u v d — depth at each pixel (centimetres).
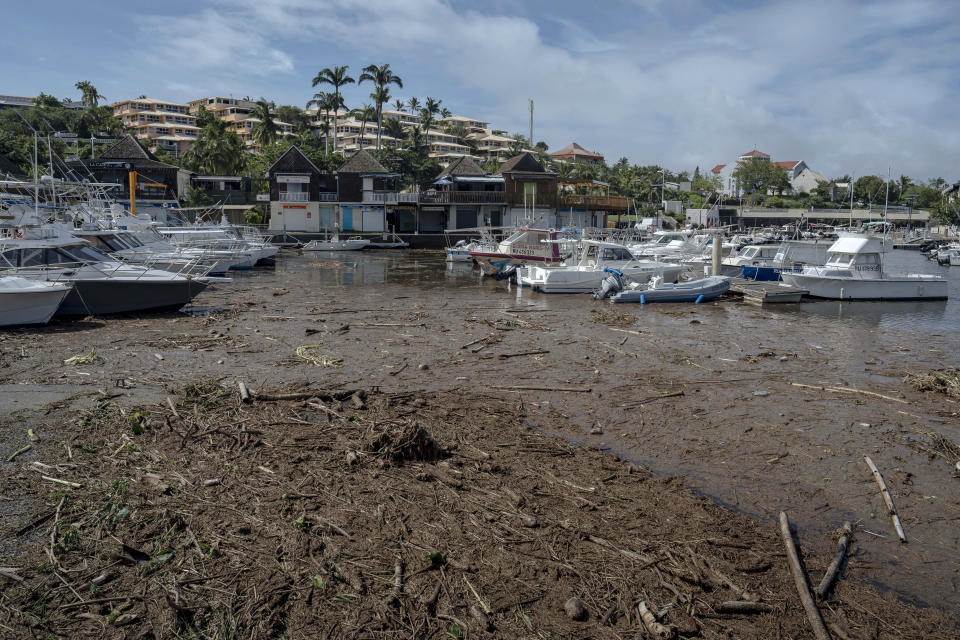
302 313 1977
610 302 2316
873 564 588
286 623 466
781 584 546
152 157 6188
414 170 8788
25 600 480
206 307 2041
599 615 489
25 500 633
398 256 4853
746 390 1145
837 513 686
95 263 1827
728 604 504
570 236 3412
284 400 993
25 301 1564
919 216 10156
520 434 884
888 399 1093
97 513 609
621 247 2664
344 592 504
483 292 2612
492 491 691
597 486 721
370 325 1759
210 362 1273
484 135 16112
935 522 668
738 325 1881
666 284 2419
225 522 601
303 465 739
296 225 6012
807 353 1488
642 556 571
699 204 10006
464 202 5972
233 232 3612
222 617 469
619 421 966
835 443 886
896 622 504
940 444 882
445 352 1420
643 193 9369
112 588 499
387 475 719
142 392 1023
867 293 2455
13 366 1191
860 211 10125
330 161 7400
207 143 6906
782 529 633
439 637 459
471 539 589
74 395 984
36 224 1862
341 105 9356
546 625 476
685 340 1616
